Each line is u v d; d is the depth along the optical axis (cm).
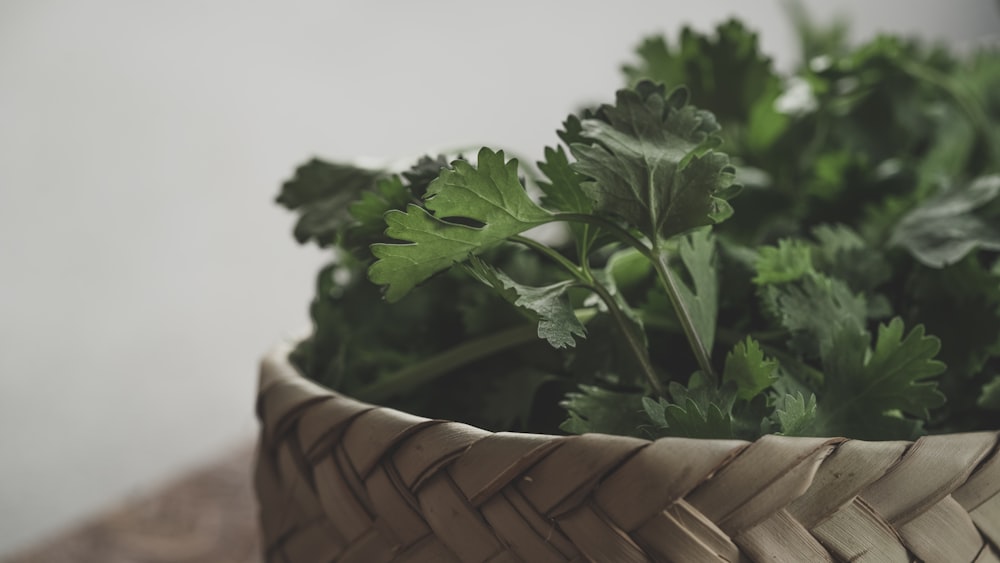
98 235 113
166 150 117
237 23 120
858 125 54
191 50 118
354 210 37
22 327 108
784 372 36
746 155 50
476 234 34
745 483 30
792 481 30
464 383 40
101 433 112
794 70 63
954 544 32
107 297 114
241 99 122
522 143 145
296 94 125
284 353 41
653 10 154
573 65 148
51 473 107
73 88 110
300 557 37
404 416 34
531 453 31
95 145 113
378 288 43
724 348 38
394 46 132
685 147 35
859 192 48
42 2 108
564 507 31
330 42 127
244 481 72
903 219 43
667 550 30
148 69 115
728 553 30
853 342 36
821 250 40
